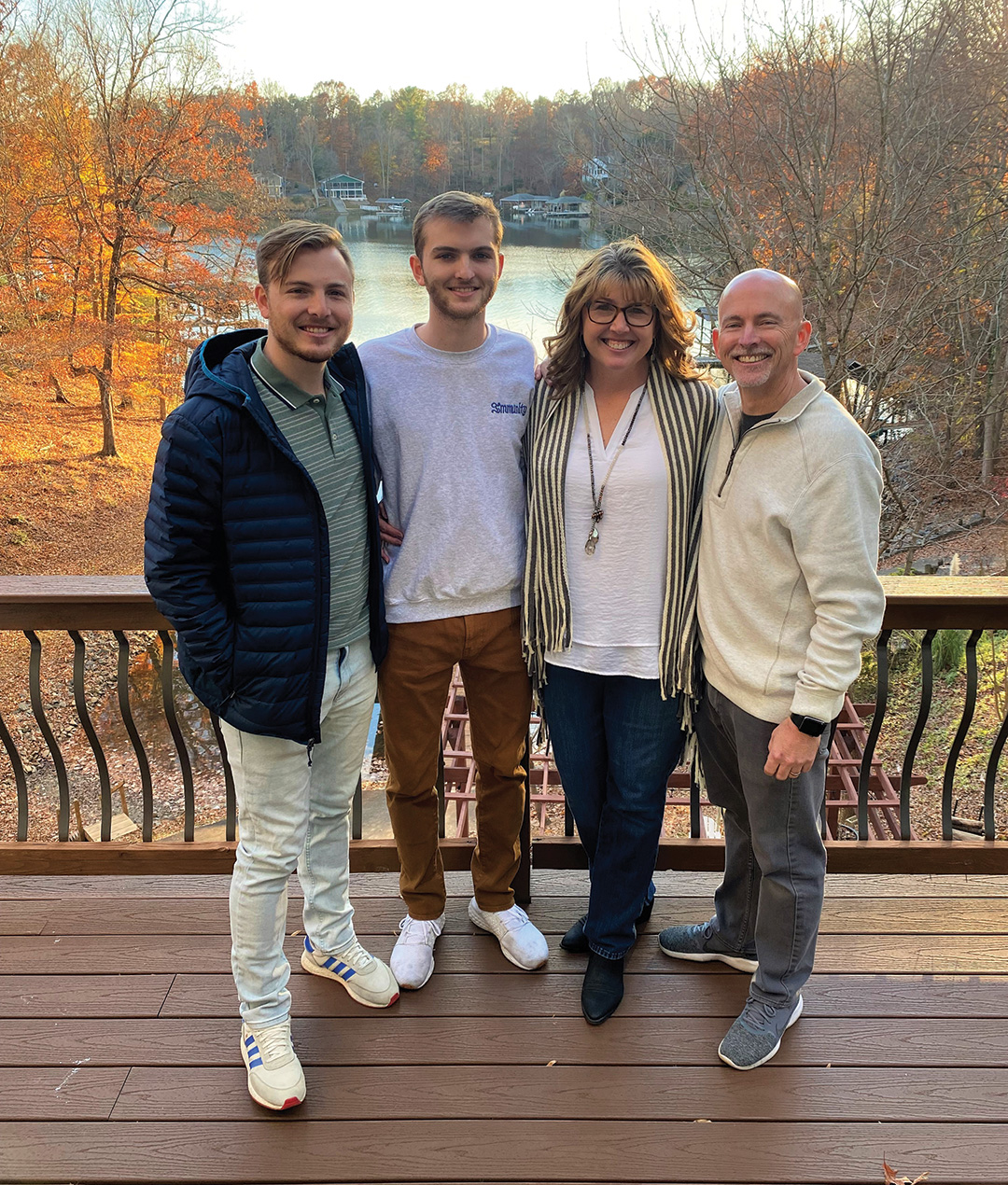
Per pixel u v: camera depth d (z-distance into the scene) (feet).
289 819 5.79
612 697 6.21
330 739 6.12
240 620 5.36
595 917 6.64
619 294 5.44
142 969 7.01
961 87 29.09
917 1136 5.65
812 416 5.25
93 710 35.50
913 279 30.27
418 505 5.96
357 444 5.61
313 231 4.99
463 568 6.06
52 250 51.19
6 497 52.11
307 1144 5.62
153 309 55.72
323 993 6.81
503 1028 6.48
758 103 30.07
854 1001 6.67
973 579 7.59
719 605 5.74
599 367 5.87
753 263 30.45
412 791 6.64
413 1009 6.66
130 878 8.06
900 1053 6.23
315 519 5.35
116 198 50.60
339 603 5.69
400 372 5.86
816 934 6.18
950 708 28.27
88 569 47.55
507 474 6.11
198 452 4.98
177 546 5.07
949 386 33.14
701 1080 6.05
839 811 20.93
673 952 7.14
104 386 55.06
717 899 6.93
